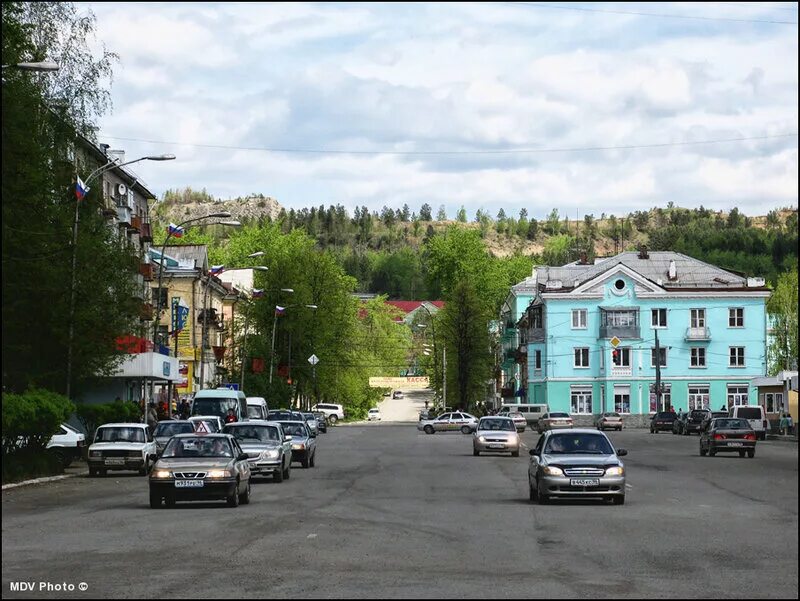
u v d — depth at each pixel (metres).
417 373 196.62
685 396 111.75
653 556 17.28
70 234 42.34
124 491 33.34
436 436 85.94
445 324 130.00
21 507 27.22
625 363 112.00
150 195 88.31
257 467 35.69
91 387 54.88
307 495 30.56
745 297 111.94
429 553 17.56
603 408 111.75
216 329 105.75
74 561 16.48
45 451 41.66
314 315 111.12
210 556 17.11
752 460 50.19
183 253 100.88
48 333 42.66
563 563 16.39
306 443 44.28
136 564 16.16
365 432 96.50
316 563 16.30
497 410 124.31
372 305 170.12
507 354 140.38
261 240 158.12
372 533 20.58
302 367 111.19
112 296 45.03
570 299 112.75
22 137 37.19
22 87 38.09
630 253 118.81
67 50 46.66
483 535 20.31
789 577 14.98
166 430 45.56
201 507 26.84
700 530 21.30
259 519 23.45
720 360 111.69
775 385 92.88
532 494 28.62
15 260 38.31
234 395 59.28
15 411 36.25
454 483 35.50
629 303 112.31
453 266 167.50
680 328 112.06
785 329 132.75
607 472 27.22
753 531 21.12
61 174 43.97
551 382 112.25
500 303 165.00
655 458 52.12
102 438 42.41
